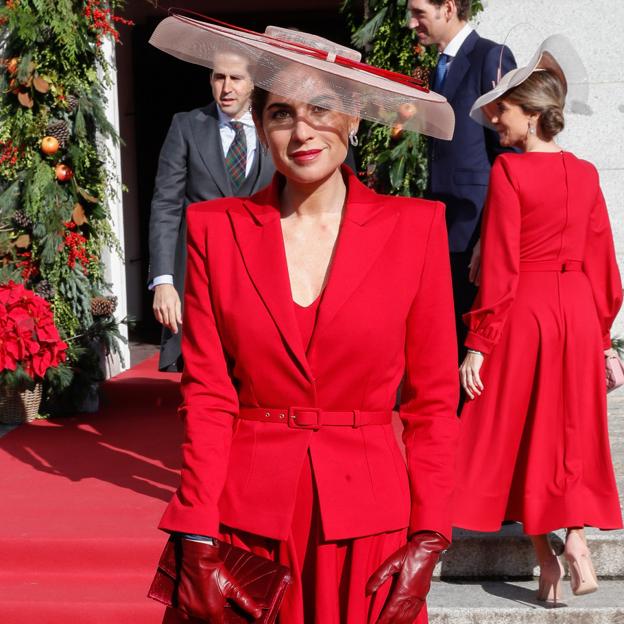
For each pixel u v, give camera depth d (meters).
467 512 4.34
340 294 2.47
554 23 7.79
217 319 2.55
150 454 6.41
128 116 12.62
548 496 4.33
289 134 2.49
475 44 5.53
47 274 7.45
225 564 2.42
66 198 7.38
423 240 2.54
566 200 4.36
